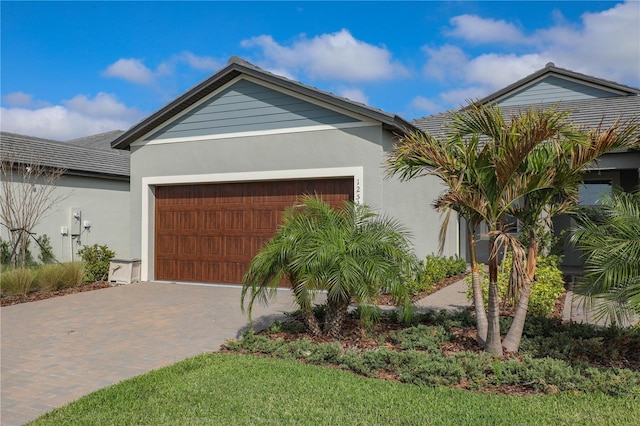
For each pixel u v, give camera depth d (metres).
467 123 6.01
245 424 4.21
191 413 4.45
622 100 15.56
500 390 4.99
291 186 11.84
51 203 15.49
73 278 12.09
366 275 6.39
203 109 12.70
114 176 17.64
